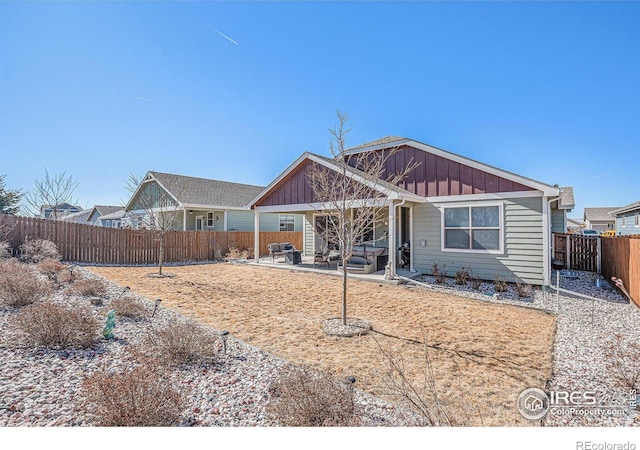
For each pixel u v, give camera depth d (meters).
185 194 20.42
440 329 5.52
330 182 9.98
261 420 2.75
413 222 11.16
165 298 7.32
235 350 4.37
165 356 3.85
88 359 3.87
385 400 3.21
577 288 9.34
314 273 11.50
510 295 8.26
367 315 6.34
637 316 6.41
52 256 10.84
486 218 9.77
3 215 10.85
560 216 16.77
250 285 9.30
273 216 24.58
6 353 3.86
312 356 4.29
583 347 4.67
